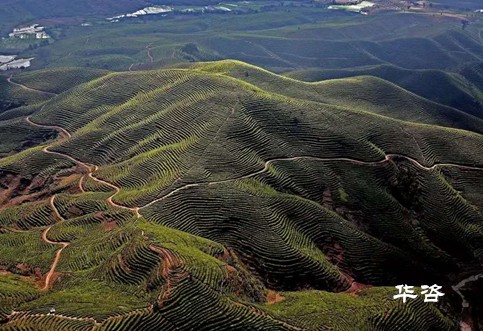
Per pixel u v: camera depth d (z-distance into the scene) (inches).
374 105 7421.3
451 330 3905.0
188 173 4717.0
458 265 4795.8
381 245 4512.8
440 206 5216.5
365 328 3430.1
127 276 3491.6
